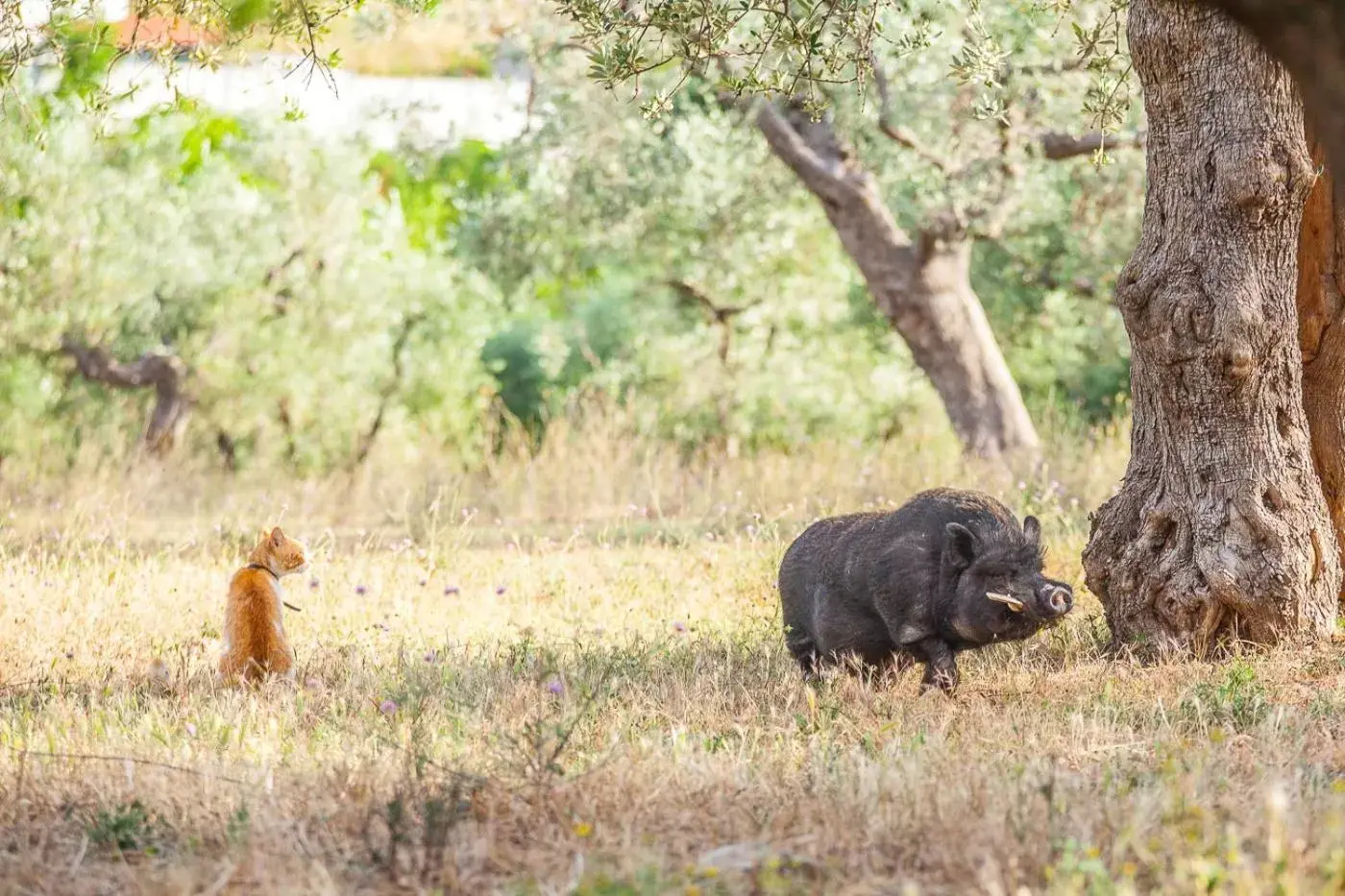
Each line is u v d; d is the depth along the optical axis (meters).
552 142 33.12
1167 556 14.03
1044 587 11.55
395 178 51.66
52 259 34.88
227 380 38.53
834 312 41.91
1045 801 8.26
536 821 8.64
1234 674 12.13
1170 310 13.64
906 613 12.30
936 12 17.44
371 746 10.68
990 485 27.70
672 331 43.75
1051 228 37.31
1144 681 12.76
